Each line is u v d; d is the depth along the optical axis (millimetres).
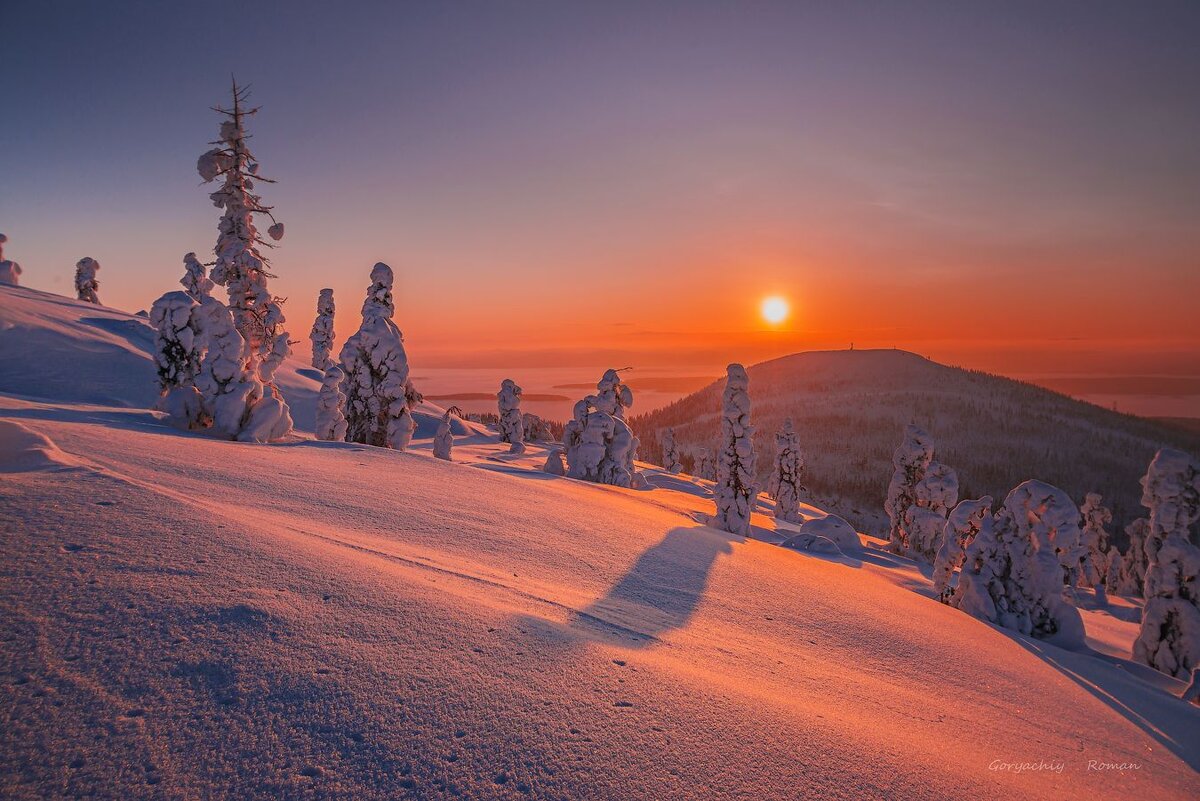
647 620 5688
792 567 11734
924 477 27984
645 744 3072
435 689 3205
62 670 2783
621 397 33188
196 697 2785
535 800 2523
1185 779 5156
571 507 12180
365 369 20234
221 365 12930
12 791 2121
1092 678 8625
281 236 24906
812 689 4723
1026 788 3668
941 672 6492
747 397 21188
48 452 6000
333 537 5742
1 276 42344
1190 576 12305
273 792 2326
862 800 2908
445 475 12539
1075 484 179625
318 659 3268
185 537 4539
